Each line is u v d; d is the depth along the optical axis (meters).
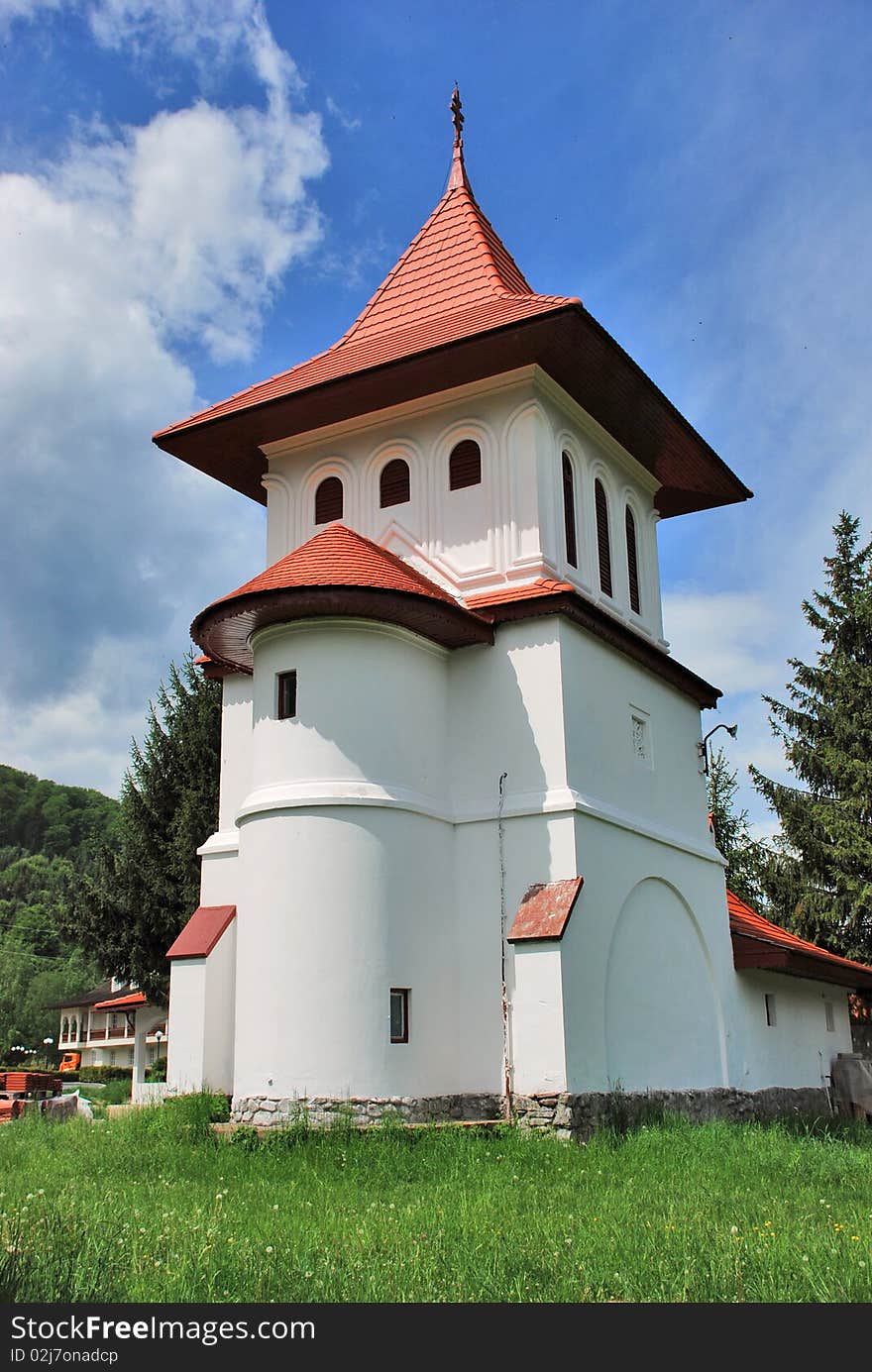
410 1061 14.03
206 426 18.61
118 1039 65.38
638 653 17.89
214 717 30.33
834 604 34.09
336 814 14.33
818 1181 10.95
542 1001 13.89
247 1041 14.05
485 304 18.08
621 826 16.28
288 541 18.83
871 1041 31.56
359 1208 9.41
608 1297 6.41
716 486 21.75
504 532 16.92
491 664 16.06
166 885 28.88
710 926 19.19
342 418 18.58
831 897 31.47
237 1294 6.40
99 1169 11.69
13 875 105.19
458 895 15.41
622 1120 14.51
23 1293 6.22
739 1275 6.75
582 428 18.77
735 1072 18.94
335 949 13.88
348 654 14.98
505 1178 10.85
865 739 32.28
